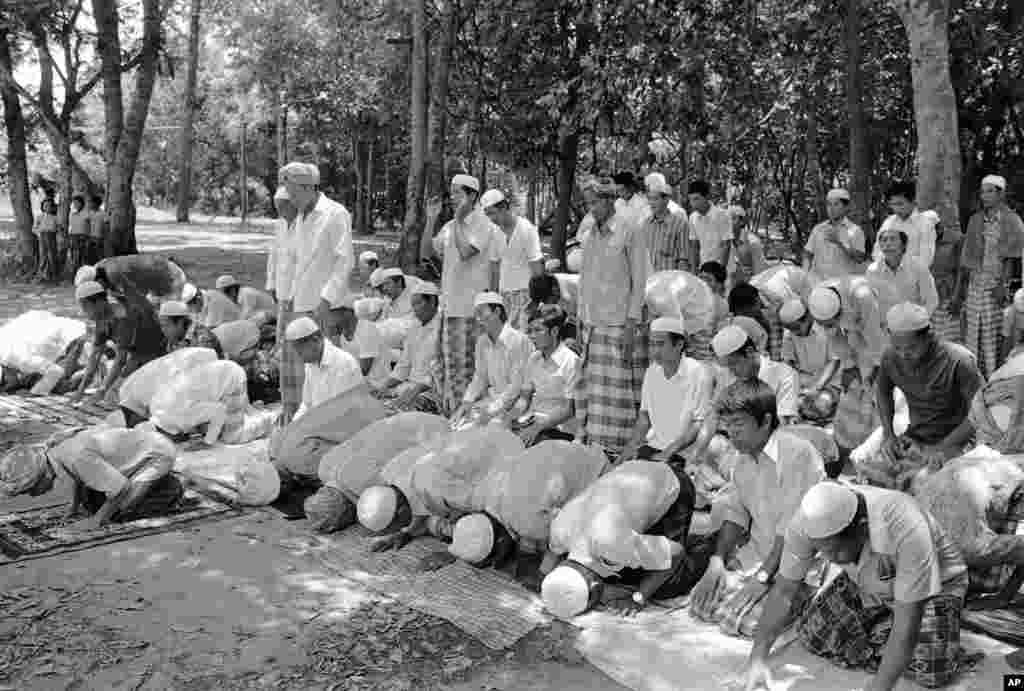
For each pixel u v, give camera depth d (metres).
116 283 9.15
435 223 13.35
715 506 5.01
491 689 4.00
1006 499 4.60
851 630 4.15
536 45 15.93
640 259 6.70
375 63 27.27
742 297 7.25
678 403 5.79
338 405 6.54
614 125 15.02
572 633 4.50
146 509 6.06
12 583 5.02
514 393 6.88
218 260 23.55
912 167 23.55
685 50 13.44
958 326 9.34
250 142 50.25
